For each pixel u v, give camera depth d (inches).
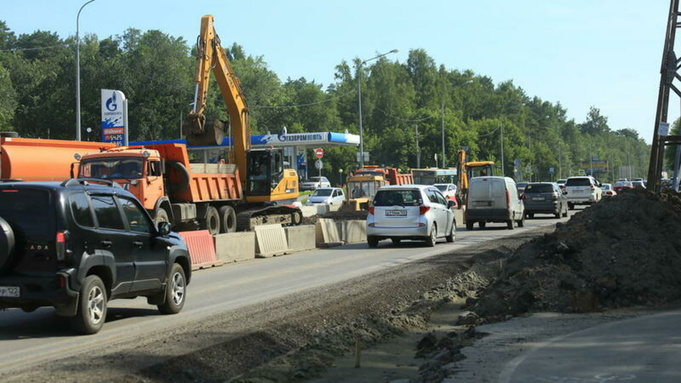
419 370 343.0
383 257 876.0
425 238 1000.2
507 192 1298.0
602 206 555.2
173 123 3312.0
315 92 5004.9
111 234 427.8
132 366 316.2
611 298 469.1
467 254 842.2
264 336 398.9
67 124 3164.4
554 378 291.7
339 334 414.0
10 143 1031.6
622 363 315.0
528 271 494.9
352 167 4010.8
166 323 446.3
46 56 5408.5
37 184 402.6
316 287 602.2
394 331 447.5
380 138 4397.1
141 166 922.1
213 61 1207.6
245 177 1270.9
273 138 2618.1
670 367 305.7
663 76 767.7
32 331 418.3
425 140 4180.6
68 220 398.6
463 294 580.7
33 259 393.1
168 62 3316.9
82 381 288.7
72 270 395.2
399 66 6269.7
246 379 316.5
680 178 1053.8
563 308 459.2
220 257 852.0
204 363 338.6
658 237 520.4
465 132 4323.3
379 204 1017.5
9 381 287.6
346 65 5698.8
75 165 950.4
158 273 470.6
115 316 478.0
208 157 2546.8
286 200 1334.9
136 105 3250.5
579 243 514.3
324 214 1626.5
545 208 1654.8
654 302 471.2
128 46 4092.0
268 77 4783.5
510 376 296.2
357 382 330.3
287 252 1000.2
